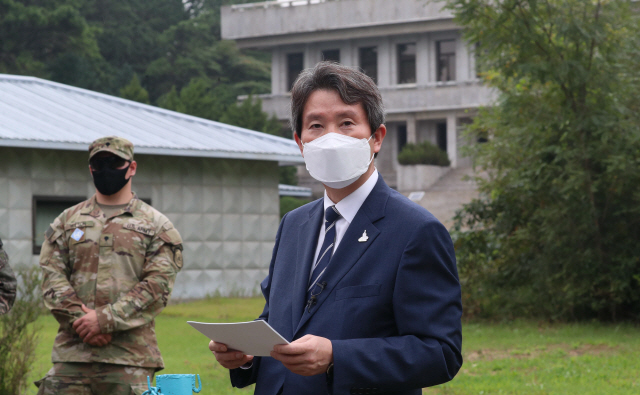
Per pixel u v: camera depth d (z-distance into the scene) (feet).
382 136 9.09
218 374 26.35
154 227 15.48
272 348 7.78
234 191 54.60
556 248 41.27
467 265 45.16
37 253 45.68
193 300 52.11
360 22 123.54
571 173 39.83
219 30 183.62
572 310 42.32
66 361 14.51
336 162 8.45
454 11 41.68
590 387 24.59
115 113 57.47
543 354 31.37
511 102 42.83
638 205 39.91
